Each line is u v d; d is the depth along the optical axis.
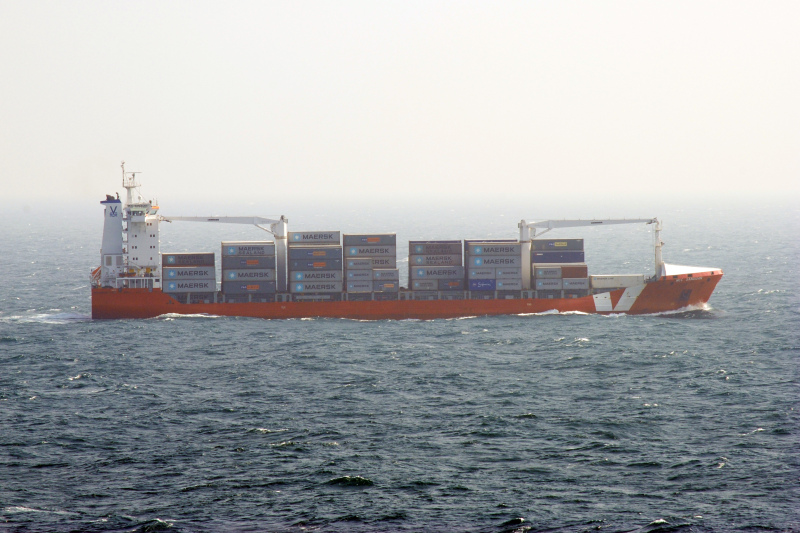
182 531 83.94
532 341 166.38
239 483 95.25
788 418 114.25
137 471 98.44
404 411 120.38
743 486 93.12
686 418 115.50
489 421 115.25
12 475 96.94
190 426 114.00
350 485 94.75
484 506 89.56
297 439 108.88
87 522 85.75
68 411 120.19
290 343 166.00
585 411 119.19
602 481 95.31
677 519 85.88
